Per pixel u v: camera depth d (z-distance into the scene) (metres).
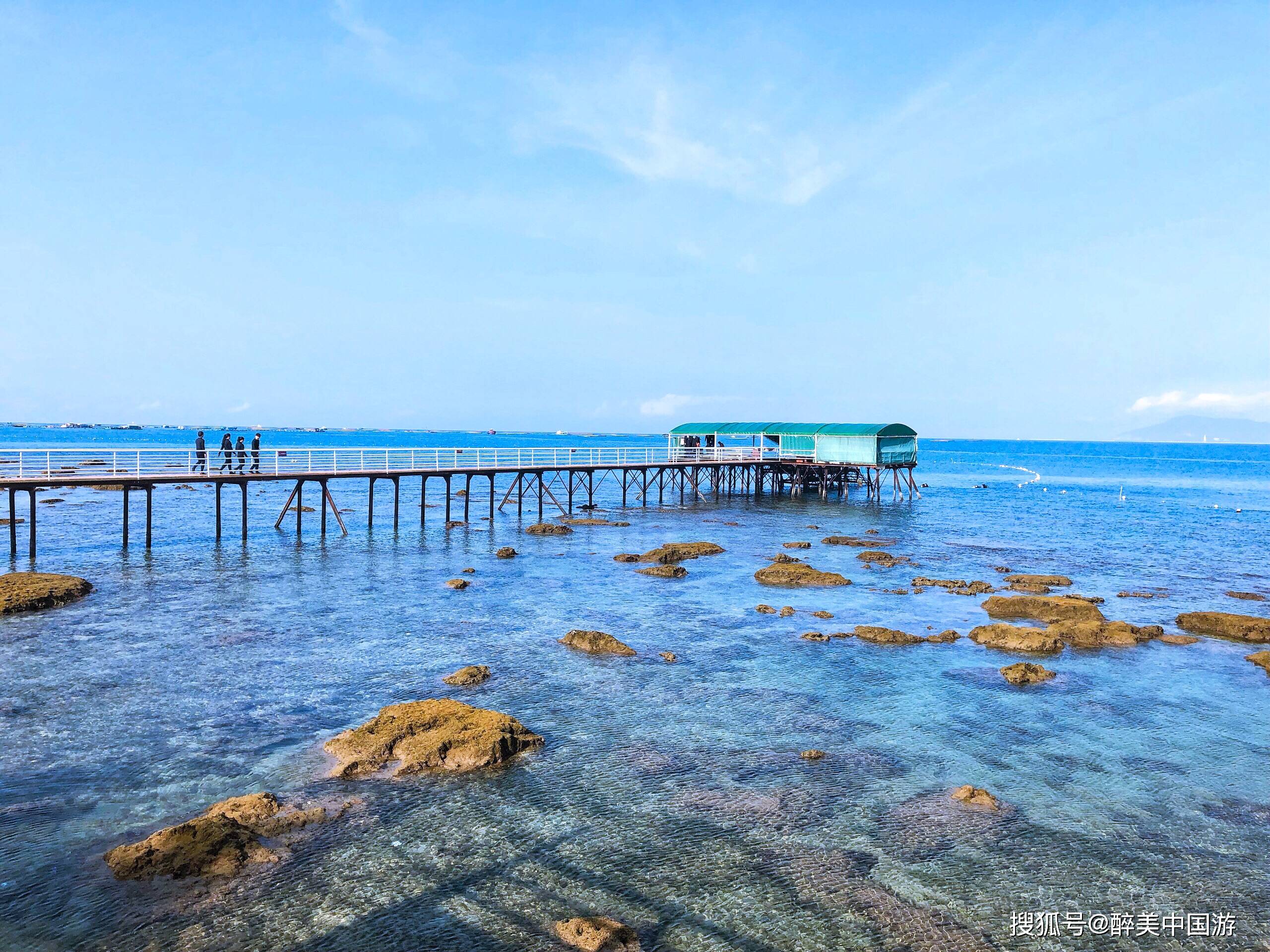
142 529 40.12
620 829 11.20
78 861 10.06
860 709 16.20
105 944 8.54
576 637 20.14
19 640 19.67
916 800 12.30
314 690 16.59
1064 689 17.66
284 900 9.36
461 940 8.75
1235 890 10.15
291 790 12.05
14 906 9.11
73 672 17.34
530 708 15.84
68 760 13.03
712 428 70.25
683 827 11.30
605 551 35.28
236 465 39.06
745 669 18.62
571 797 12.08
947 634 21.48
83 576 27.45
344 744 13.46
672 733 14.73
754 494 64.69
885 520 49.81
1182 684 18.06
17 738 13.86
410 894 9.54
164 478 31.86
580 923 8.95
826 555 35.16
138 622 21.64
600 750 13.88
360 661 18.59
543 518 46.97
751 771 13.21
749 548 36.56
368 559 31.83
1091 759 13.98
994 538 42.16
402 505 52.97
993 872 10.40
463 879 9.89
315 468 38.47
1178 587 29.47
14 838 10.60
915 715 15.91
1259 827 11.73
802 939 8.96
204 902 9.26
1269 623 22.20
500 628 21.78
